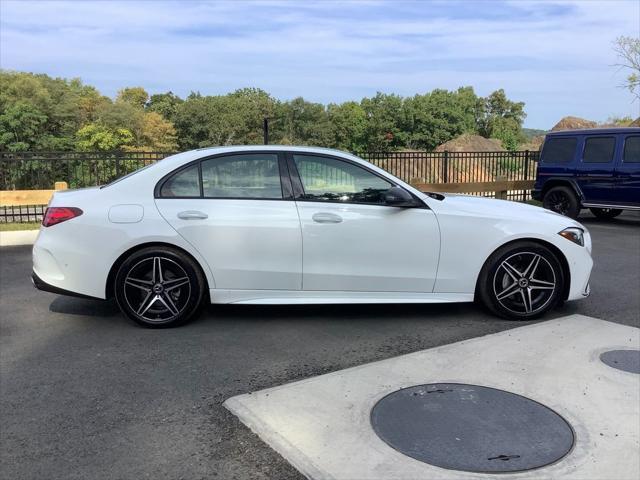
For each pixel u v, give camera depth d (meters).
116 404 3.55
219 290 4.96
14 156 11.80
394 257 5.00
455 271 5.09
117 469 2.84
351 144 127.06
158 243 4.89
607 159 11.66
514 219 5.12
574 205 12.23
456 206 5.16
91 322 5.21
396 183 5.09
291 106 123.25
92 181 13.86
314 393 3.61
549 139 12.73
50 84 75.88
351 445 2.99
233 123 113.31
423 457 2.87
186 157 5.07
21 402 3.58
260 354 4.39
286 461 2.88
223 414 3.40
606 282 6.76
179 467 2.85
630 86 20.31
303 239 4.91
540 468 2.78
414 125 119.94
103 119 78.75
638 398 3.53
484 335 4.79
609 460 2.86
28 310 5.61
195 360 4.27
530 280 5.15
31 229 10.59
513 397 3.54
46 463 2.89
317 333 4.88
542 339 4.59
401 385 3.71
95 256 4.85
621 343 4.51
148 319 4.98
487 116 131.25
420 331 4.92
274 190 5.01
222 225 4.86
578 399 3.52
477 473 2.74
